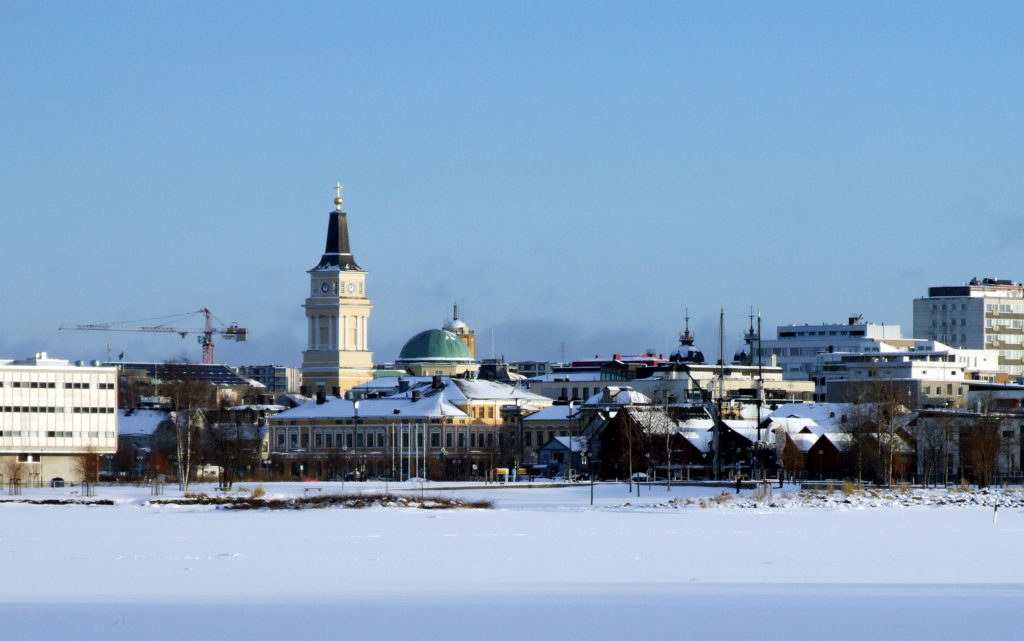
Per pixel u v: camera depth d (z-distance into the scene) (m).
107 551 183.88
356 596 139.38
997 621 124.44
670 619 126.00
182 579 153.50
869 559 170.88
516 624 123.94
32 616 128.62
